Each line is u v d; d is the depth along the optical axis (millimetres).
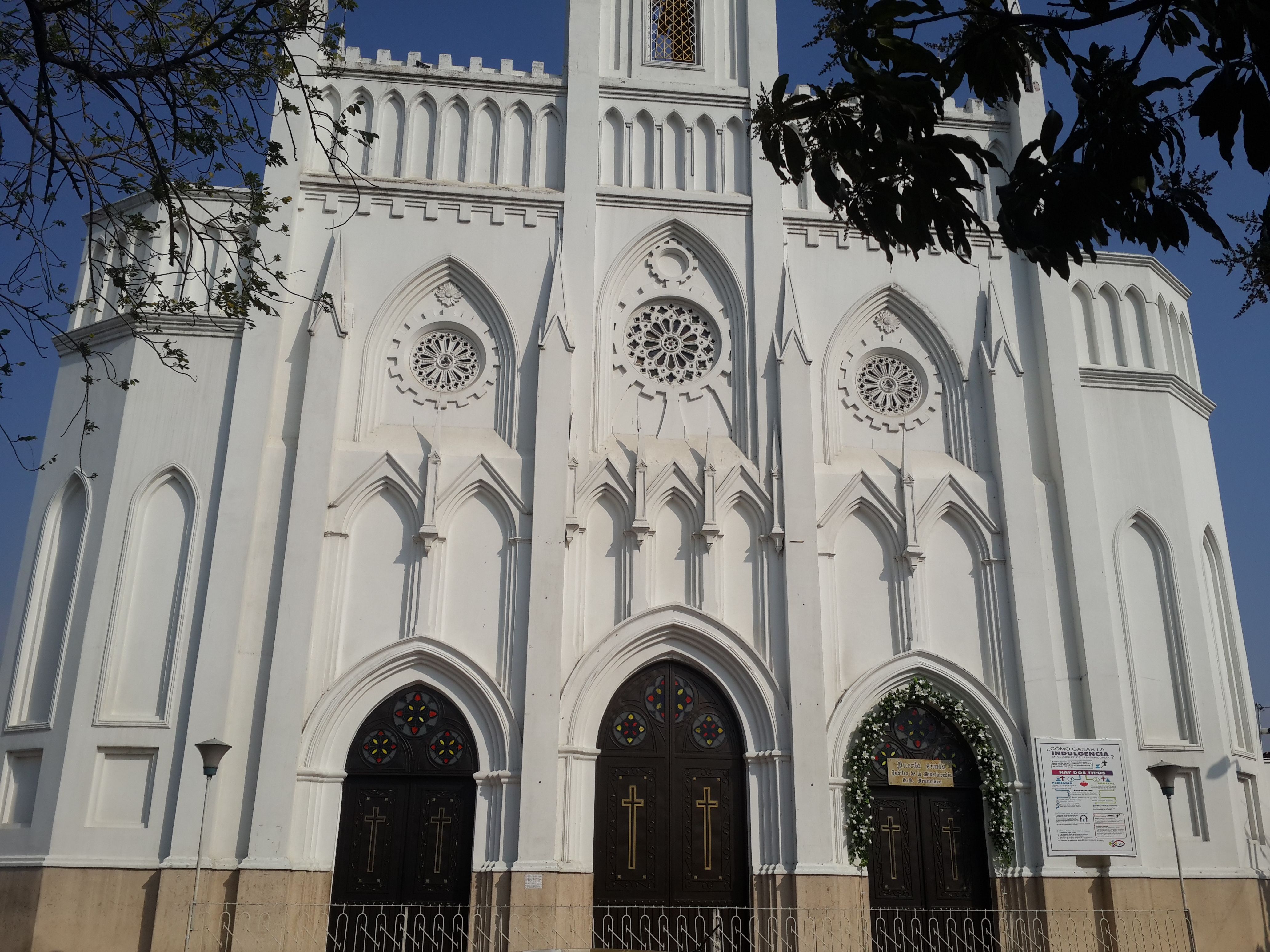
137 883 23344
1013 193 11398
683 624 26078
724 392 28547
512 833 24156
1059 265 11570
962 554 27766
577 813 24656
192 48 17141
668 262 29672
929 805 26156
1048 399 28812
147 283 18969
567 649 25703
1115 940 24672
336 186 28828
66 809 23703
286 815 23656
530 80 30531
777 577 26656
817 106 11805
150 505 26203
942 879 25594
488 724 25094
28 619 26109
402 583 26047
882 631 26953
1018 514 27672
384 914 24094
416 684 25453
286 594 25031
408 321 28406
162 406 26750
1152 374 29641
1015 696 26547
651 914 24641
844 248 29812
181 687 24594
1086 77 11172
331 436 26391
